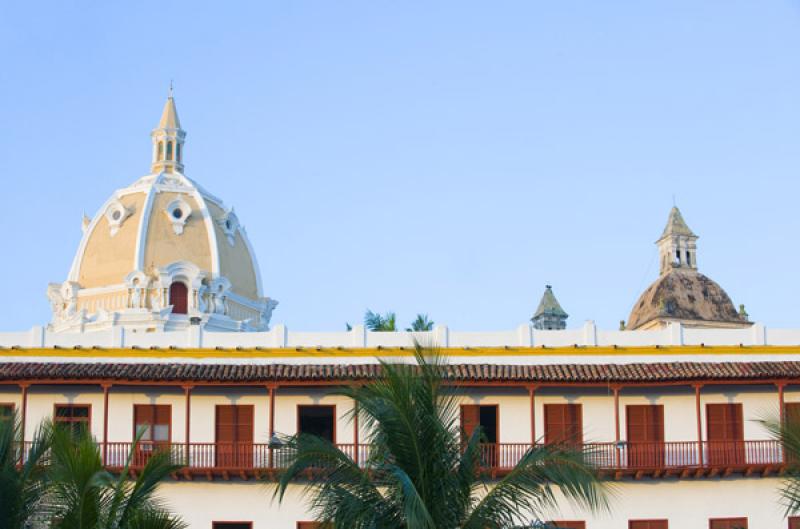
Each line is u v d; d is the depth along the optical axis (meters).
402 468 28.88
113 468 49.75
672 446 52.19
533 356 53.88
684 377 51.25
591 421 52.75
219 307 101.31
